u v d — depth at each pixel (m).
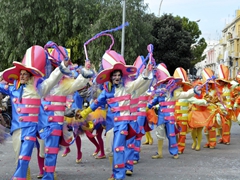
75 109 7.23
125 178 6.73
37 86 5.41
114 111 6.12
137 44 22.56
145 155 9.08
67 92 5.95
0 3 22.16
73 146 10.05
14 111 5.46
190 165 7.93
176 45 31.44
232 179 6.71
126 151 6.85
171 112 8.55
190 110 10.00
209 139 10.27
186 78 9.21
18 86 5.48
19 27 22.17
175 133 8.67
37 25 22.52
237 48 52.38
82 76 5.84
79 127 7.51
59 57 6.30
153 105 8.64
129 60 22.86
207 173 7.18
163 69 8.52
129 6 22.58
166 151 9.65
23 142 5.27
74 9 22.44
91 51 22.23
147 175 6.98
